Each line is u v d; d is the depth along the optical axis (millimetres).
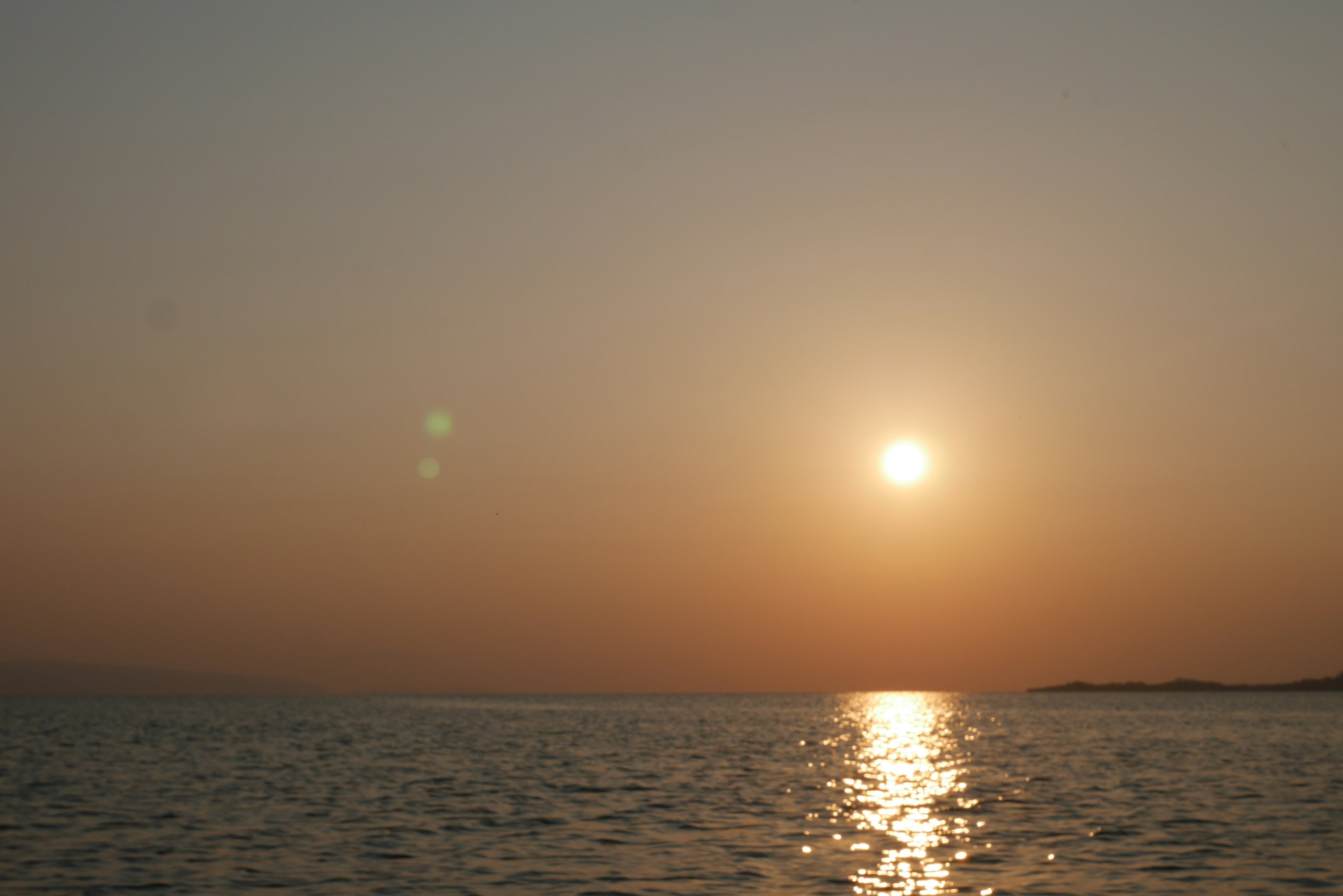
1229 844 41062
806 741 111625
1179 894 32219
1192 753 91688
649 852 39312
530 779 67250
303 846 40688
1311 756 87250
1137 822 46844
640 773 71750
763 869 36094
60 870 35875
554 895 32094
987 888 33031
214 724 157375
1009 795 57938
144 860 37875
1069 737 118812
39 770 74500
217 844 41250
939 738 119625
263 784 64125
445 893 32469
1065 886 33438
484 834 43688
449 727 148000
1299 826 45500
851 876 34875
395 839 42219
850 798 56406
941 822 47062
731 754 91062
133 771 73625
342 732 132000
